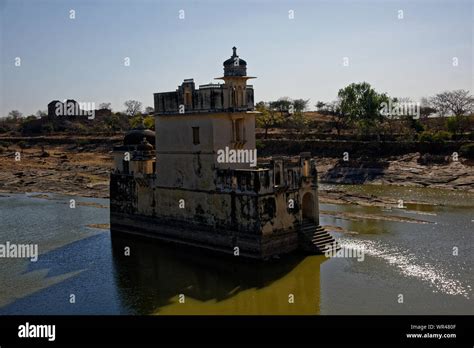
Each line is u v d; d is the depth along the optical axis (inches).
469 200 2630.4
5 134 6309.1
